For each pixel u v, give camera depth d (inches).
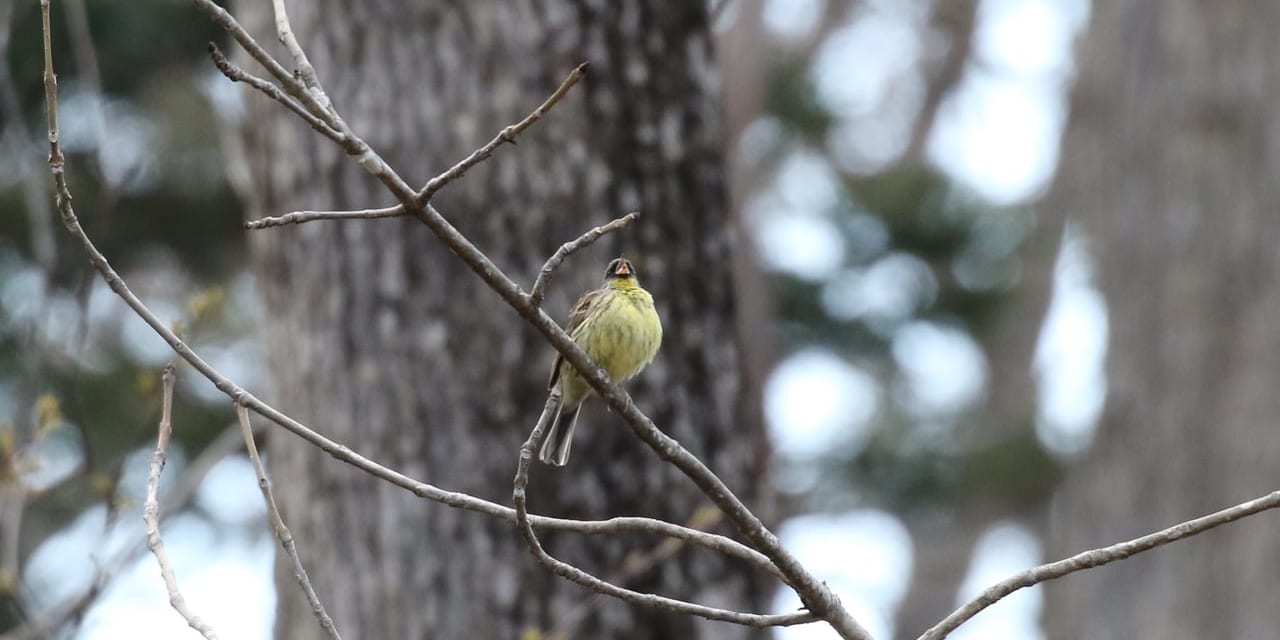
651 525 293.4
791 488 1117.7
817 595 294.4
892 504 1125.1
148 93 800.9
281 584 442.9
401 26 439.5
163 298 886.4
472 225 432.1
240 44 257.3
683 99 454.9
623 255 439.8
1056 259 1178.0
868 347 1050.7
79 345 452.8
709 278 454.0
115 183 633.6
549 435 399.9
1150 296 723.4
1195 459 699.4
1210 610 682.8
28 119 756.0
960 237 1010.7
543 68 439.5
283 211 448.8
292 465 442.9
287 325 447.8
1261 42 713.6
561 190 436.1
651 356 415.5
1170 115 727.7
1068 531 765.3
